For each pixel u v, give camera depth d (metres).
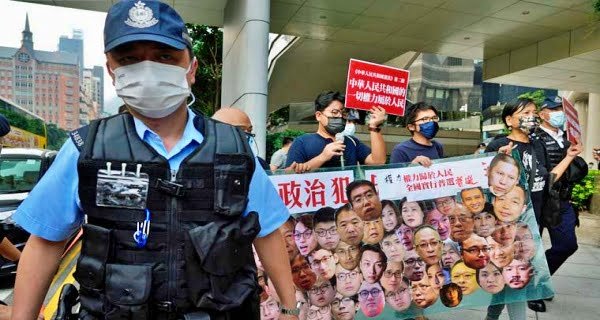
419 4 10.38
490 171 3.15
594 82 14.40
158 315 1.12
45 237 1.18
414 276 2.99
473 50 13.76
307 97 21.67
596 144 18.33
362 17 11.33
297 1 10.38
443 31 12.16
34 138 15.84
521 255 3.14
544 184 3.74
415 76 45.47
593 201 10.24
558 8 10.23
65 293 1.31
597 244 7.16
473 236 3.10
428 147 3.48
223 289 1.15
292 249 2.80
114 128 1.19
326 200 2.88
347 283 2.88
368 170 2.96
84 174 1.13
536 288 3.14
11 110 13.14
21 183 6.34
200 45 16.41
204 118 1.32
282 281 1.42
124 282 1.08
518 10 10.48
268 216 1.35
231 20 8.86
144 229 1.11
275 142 14.66
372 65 3.26
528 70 13.19
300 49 16.02
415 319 3.41
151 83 1.16
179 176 1.15
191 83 1.31
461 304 3.07
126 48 1.18
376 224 2.95
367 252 2.93
